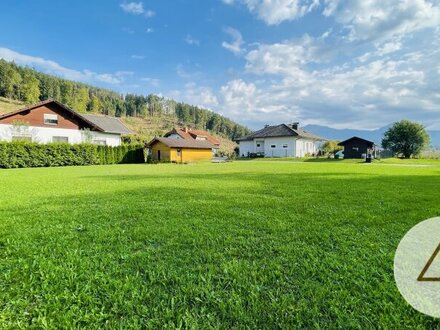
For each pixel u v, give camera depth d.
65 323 1.38
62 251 2.40
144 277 1.90
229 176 9.93
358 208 4.06
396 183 7.48
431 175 10.35
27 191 6.09
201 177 9.57
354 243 2.54
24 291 1.72
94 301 1.59
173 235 2.81
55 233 2.91
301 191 5.89
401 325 1.35
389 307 1.50
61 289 1.74
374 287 1.72
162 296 1.63
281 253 2.31
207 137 50.44
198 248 2.45
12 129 20.91
